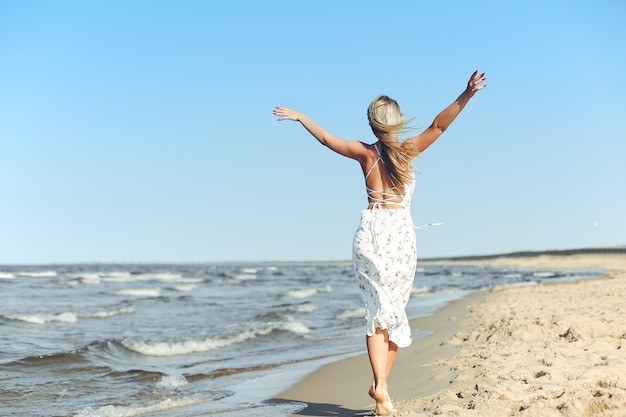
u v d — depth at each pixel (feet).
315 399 16.60
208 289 91.45
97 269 207.62
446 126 11.41
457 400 12.75
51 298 67.51
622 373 13.67
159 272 181.68
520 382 13.26
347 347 28.53
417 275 155.53
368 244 11.62
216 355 27.63
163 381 21.03
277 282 118.32
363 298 11.88
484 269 225.76
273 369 22.84
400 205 11.76
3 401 18.12
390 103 11.60
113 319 43.86
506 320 26.37
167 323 41.04
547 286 61.26
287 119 12.03
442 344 23.44
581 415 10.59
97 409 16.76
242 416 14.78
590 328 19.85
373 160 11.73
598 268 198.29
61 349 28.32
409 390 15.26
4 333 34.01
